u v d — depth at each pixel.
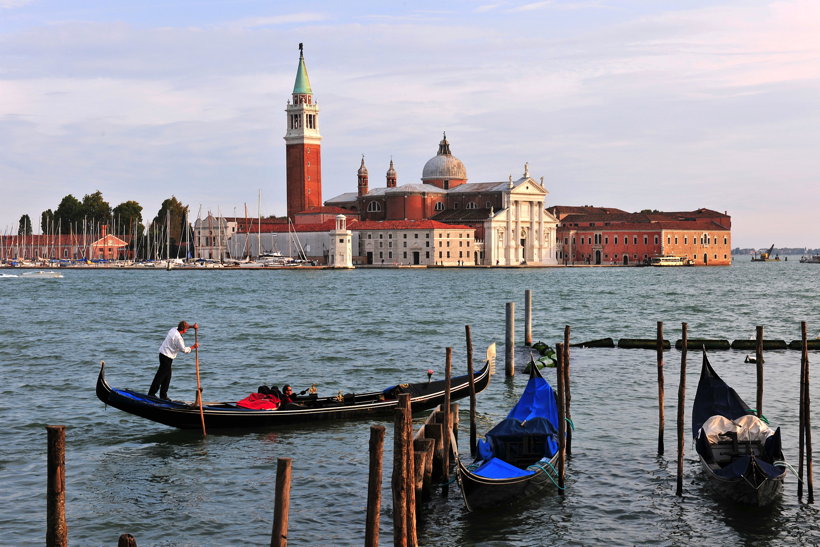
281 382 51.56
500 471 29.17
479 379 41.59
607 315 95.94
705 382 34.59
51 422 39.66
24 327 83.62
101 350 65.50
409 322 87.38
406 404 23.48
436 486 30.25
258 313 100.88
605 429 37.91
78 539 26.17
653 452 34.41
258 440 36.12
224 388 49.75
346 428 37.72
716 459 30.97
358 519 27.55
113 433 37.66
